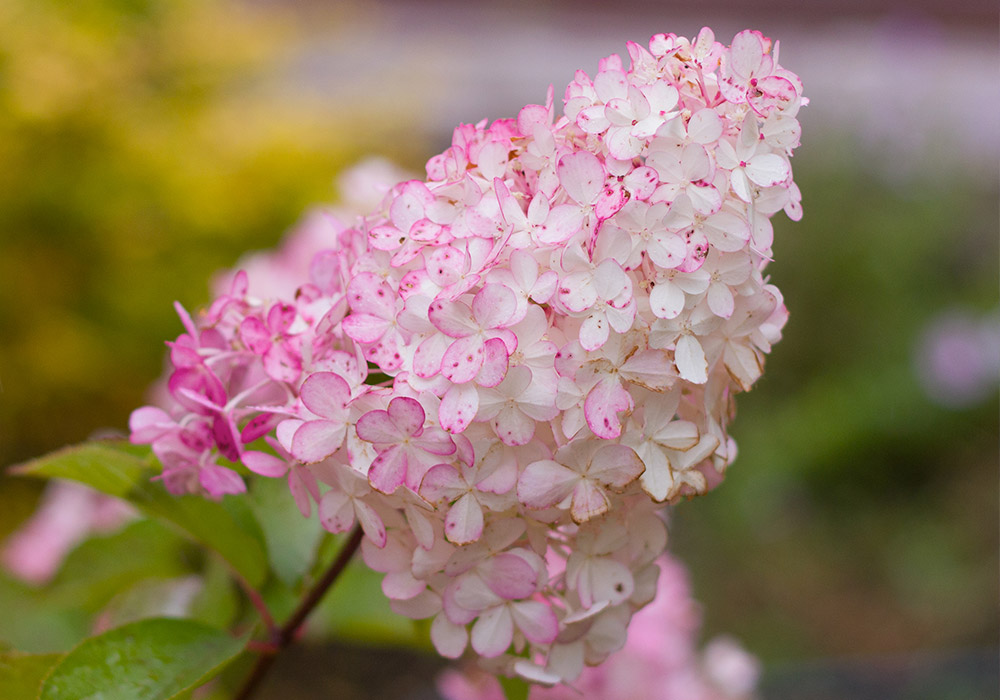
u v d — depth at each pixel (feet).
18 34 6.28
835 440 8.77
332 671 5.88
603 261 2.25
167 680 2.45
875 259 9.62
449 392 2.26
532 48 16.85
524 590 2.32
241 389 2.44
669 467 2.33
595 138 2.35
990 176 10.96
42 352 6.29
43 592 3.38
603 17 19.22
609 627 2.40
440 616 2.37
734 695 3.84
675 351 2.30
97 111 6.50
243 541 2.62
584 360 2.27
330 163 7.21
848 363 9.55
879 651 6.96
